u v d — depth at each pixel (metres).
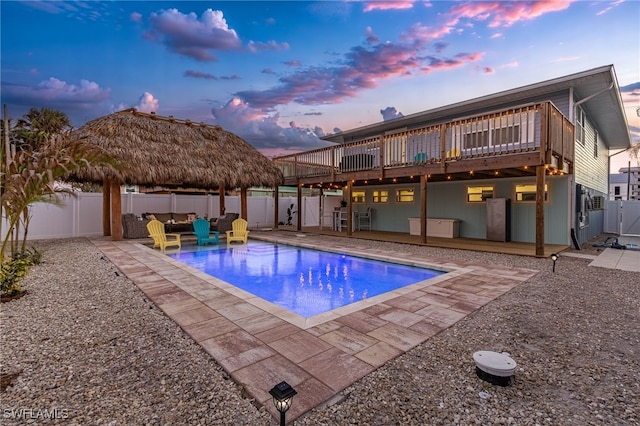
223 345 2.93
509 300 4.35
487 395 2.21
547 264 6.81
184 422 1.92
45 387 2.27
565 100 9.52
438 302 4.25
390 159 10.30
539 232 7.47
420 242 9.77
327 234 12.84
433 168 9.11
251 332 3.24
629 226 13.75
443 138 8.84
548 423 1.94
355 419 1.97
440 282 5.30
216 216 15.21
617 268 6.42
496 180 10.86
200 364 2.62
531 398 2.19
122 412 2.01
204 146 12.32
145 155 10.19
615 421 1.96
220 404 2.10
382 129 14.55
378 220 14.60
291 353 2.79
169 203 13.96
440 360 2.70
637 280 5.45
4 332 3.23
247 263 8.29
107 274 5.75
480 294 4.62
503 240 10.17
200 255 9.31
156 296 4.46
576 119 9.93
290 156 14.71
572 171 9.30
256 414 2.00
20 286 4.69
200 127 13.35
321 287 6.11
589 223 11.80
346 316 3.72
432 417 1.99
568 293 4.68
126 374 2.46
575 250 8.88
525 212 10.23
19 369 2.51
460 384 2.35
